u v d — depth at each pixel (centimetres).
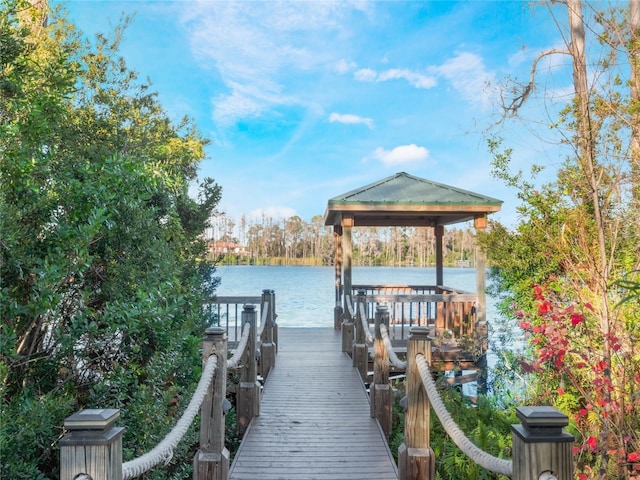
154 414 374
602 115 439
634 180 436
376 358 496
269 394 582
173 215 592
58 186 388
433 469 333
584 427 466
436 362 778
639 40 430
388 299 825
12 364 339
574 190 505
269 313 698
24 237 358
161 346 433
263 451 421
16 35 402
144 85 928
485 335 786
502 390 652
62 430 337
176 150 876
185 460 433
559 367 436
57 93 390
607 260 474
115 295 418
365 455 415
